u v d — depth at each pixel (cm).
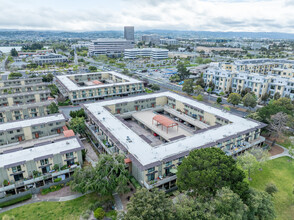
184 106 9894
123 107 9956
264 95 11831
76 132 7925
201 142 6412
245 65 16900
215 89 14400
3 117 8819
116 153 6262
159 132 8200
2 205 4909
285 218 4716
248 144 7131
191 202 4000
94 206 4825
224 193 3903
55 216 4681
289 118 7575
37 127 7725
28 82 13988
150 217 3578
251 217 4078
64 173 5791
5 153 5712
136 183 5525
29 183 5384
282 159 6881
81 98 12006
